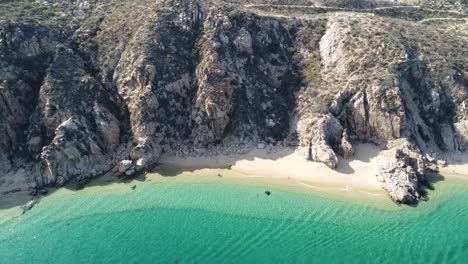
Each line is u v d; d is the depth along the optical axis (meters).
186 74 82.75
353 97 79.25
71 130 73.00
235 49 86.12
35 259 55.12
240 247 55.94
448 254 54.16
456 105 82.44
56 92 76.88
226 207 63.94
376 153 74.94
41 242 58.16
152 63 80.81
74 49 86.62
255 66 86.50
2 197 67.69
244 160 75.12
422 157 74.19
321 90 82.25
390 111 76.75
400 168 68.94
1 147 73.81
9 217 63.44
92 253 55.72
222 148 77.81
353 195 65.81
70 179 71.00
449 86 84.12
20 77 78.06
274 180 69.94
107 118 76.88
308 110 79.75
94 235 59.09
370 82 80.12
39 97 77.19
